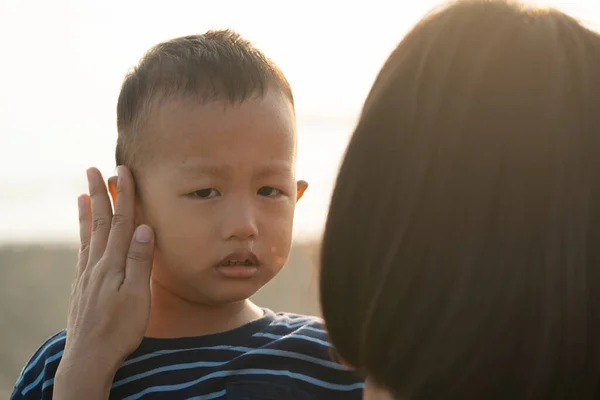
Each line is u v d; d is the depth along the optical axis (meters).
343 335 1.38
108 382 1.98
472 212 1.21
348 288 1.35
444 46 1.31
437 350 1.21
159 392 2.08
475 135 1.24
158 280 2.18
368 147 1.33
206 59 2.11
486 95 1.25
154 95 2.10
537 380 1.17
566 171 1.20
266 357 2.14
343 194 1.35
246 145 2.04
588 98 1.23
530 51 1.26
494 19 1.32
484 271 1.20
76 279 2.15
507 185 1.21
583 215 1.18
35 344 7.73
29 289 9.01
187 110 2.04
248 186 2.06
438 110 1.27
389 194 1.29
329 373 2.16
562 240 1.18
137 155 2.12
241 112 2.05
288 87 2.20
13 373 7.16
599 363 1.18
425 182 1.25
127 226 2.09
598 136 1.21
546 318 1.17
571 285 1.17
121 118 2.20
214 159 2.03
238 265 2.06
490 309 1.19
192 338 2.16
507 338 1.18
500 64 1.26
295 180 2.16
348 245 1.33
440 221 1.23
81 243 2.21
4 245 10.45
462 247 1.21
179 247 2.05
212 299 2.09
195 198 2.04
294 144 2.16
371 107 1.35
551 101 1.23
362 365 1.36
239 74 2.08
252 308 2.31
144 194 2.11
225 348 2.16
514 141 1.22
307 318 2.34
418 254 1.24
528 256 1.19
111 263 2.06
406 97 1.31
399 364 1.26
